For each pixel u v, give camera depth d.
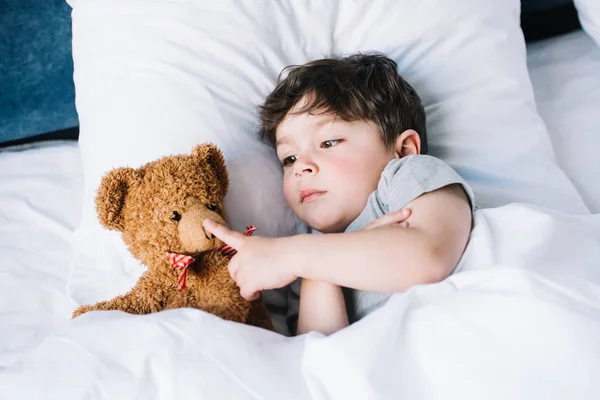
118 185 0.60
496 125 0.87
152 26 0.86
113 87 0.84
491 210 0.66
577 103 0.99
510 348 0.49
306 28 0.91
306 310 0.64
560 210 0.81
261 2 0.87
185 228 0.58
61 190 1.00
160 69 0.83
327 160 0.73
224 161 0.73
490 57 0.92
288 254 0.59
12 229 0.92
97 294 0.75
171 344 0.50
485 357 0.49
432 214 0.61
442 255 0.57
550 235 0.60
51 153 1.10
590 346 0.48
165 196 0.59
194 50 0.84
